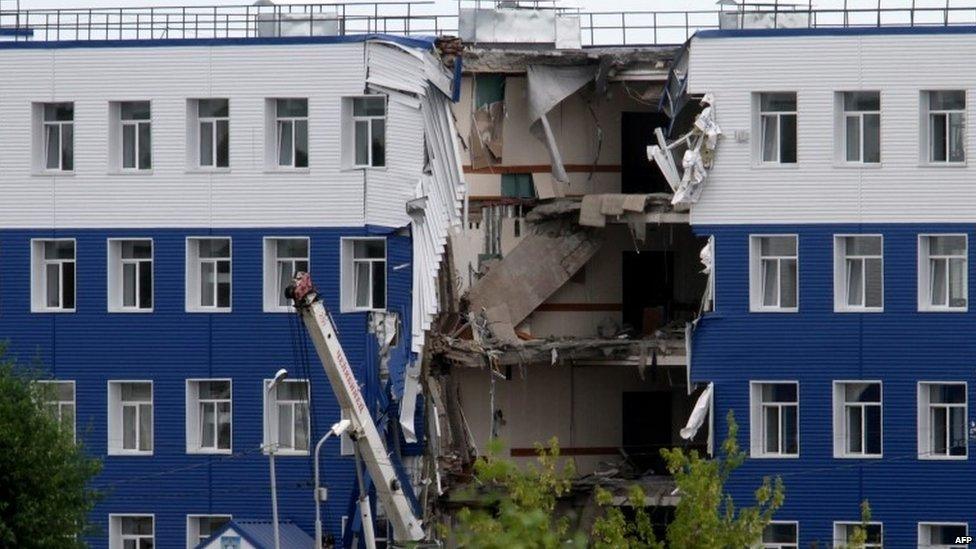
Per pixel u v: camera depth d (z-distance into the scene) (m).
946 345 170.50
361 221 171.12
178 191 173.62
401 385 169.62
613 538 141.12
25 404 156.25
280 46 172.38
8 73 175.88
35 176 175.62
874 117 172.50
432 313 172.12
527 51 183.38
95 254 174.88
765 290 173.25
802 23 180.12
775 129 173.25
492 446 104.25
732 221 172.50
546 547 99.25
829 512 171.00
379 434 164.88
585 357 178.75
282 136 173.50
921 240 171.12
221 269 174.00
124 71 174.50
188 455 172.75
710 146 172.12
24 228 175.75
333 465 170.12
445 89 175.25
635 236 178.25
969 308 170.25
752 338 172.12
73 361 174.88
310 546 167.38
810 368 171.75
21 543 153.00
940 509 170.12
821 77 171.88
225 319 172.75
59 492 154.50
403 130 171.12
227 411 173.38
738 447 164.38
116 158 175.25
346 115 172.12
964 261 171.00
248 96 172.75
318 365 171.12
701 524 140.88
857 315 171.38
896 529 170.38
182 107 173.62
